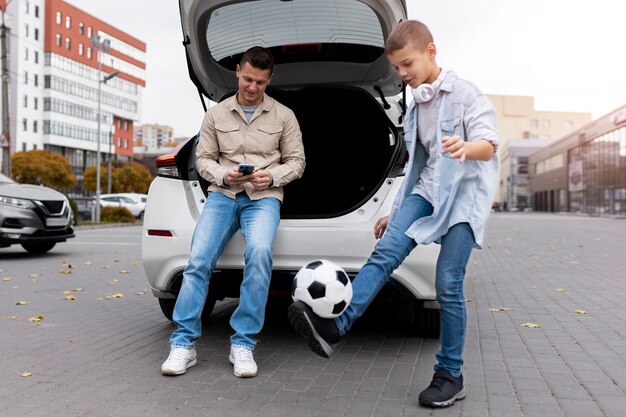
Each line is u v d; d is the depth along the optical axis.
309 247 3.19
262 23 3.57
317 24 3.56
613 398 2.58
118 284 6.29
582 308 4.82
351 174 4.74
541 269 7.67
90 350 3.40
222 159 3.29
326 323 2.20
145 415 2.35
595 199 49.12
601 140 47.16
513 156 88.62
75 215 20.70
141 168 59.09
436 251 3.08
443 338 2.50
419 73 2.41
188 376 2.88
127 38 92.62
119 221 26.73
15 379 2.83
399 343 3.55
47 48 77.56
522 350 3.46
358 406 2.47
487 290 5.86
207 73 3.87
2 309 4.70
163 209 3.41
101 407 2.44
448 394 2.45
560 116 109.38
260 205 3.12
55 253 9.94
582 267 7.86
